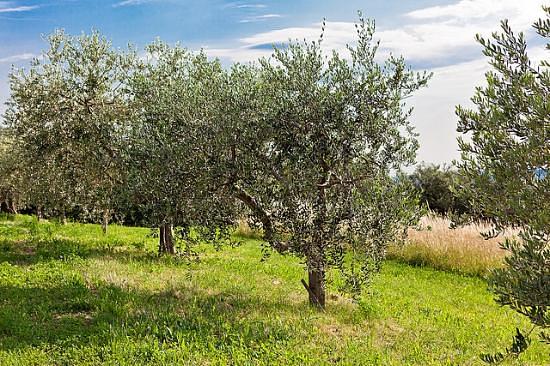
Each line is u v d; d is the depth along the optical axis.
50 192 17.50
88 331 8.65
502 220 4.91
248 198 10.44
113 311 9.81
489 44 5.12
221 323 9.34
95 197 16.81
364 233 9.79
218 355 7.90
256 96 10.03
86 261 14.53
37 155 16.31
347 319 10.56
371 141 9.64
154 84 13.48
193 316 9.66
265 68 10.08
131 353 7.68
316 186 9.70
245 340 8.54
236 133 9.99
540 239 4.59
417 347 9.06
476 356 8.82
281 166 9.80
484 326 11.23
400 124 9.80
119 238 21.08
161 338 8.46
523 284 4.63
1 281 11.87
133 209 13.40
